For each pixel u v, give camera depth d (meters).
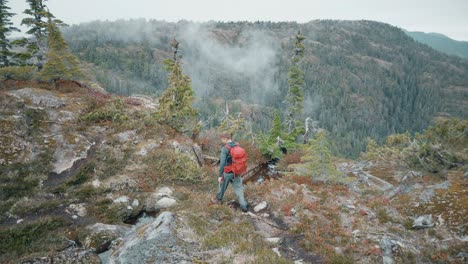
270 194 9.94
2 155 11.41
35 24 20.22
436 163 12.91
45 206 9.94
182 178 12.98
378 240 7.64
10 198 10.06
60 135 13.21
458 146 13.43
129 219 10.42
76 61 19.92
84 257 7.74
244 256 6.44
